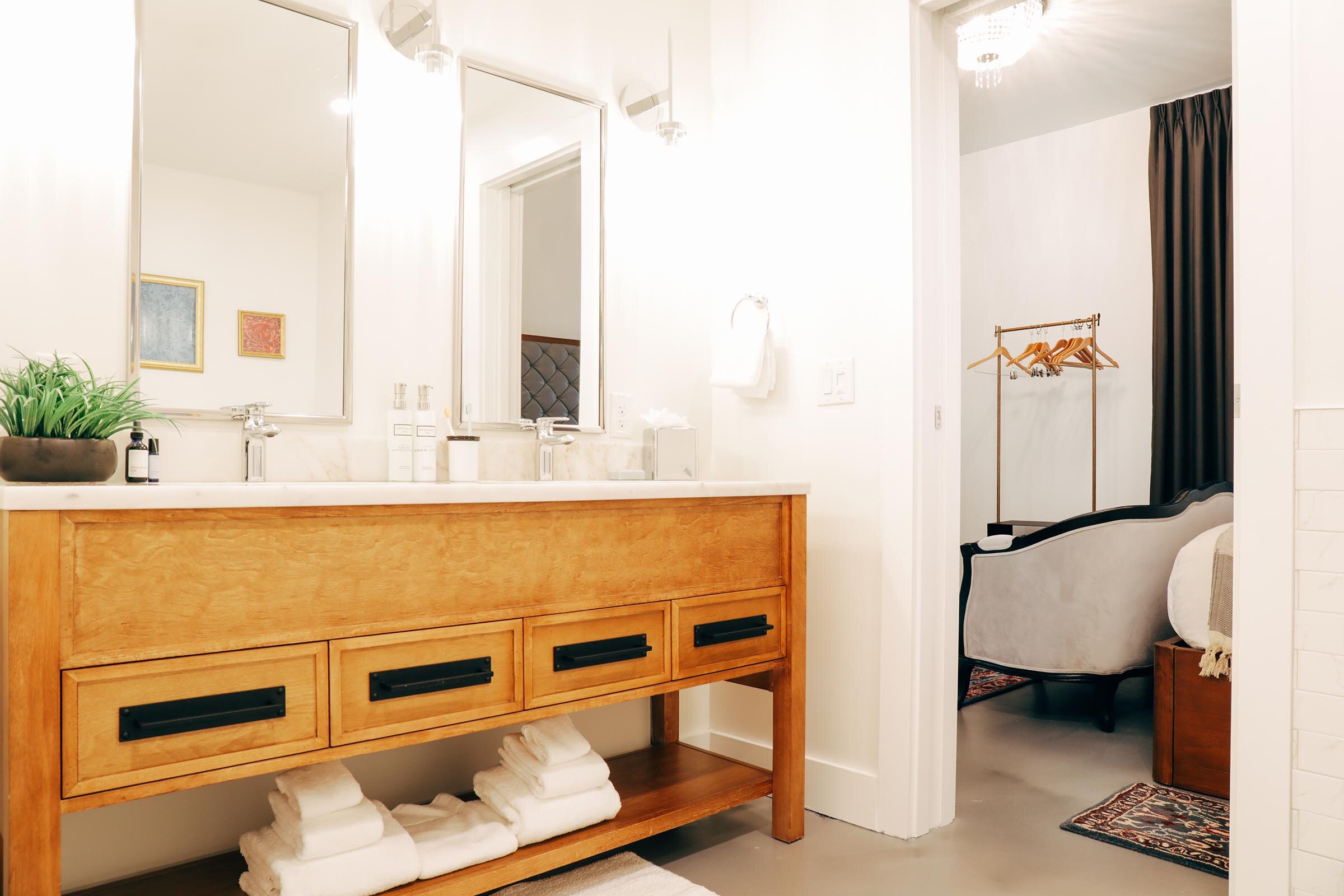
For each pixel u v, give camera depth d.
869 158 2.23
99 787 1.12
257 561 1.25
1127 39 3.47
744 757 2.50
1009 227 4.71
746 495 1.91
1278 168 1.52
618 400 2.39
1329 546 1.46
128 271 1.62
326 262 1.85
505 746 1.77
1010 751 2.84
